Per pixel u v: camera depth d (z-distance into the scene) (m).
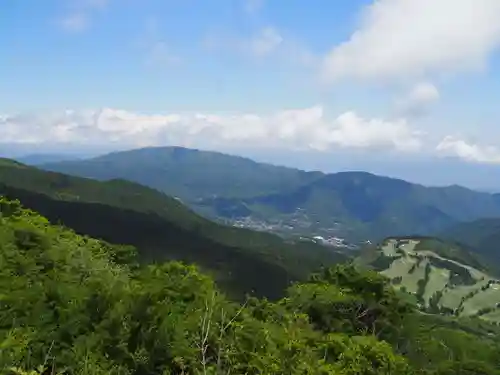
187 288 14.91
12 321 11.29
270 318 19.77
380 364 16.97
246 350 12.83
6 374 8.84
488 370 22.75
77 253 19.41
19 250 16.56
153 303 13.10
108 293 13.11
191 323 12.27
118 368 10.84
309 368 13.13
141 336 11.80
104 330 11.79
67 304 12.41
